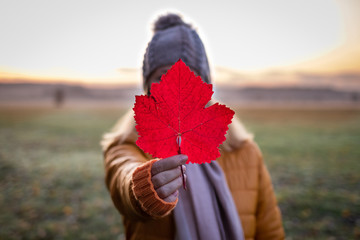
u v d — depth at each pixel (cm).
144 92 127
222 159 141
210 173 128
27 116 3042
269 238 146
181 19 129
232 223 123
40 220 505
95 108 5659
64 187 684
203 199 122
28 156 1030
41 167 871
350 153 1096
